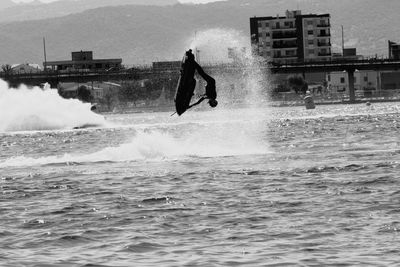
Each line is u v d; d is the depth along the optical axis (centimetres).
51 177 10462
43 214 7512
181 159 11781
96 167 11319
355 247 5781
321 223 6588
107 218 7169
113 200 8194
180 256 5716
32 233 6625
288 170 10031
